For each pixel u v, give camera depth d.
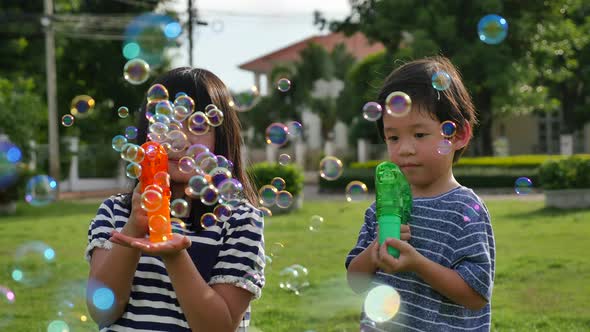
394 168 1.73
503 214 8.22
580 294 4.02
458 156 1.95
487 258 1.73
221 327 1.50
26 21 16.33
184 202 1.59
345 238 6.43
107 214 1.69
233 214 1.66
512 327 3.37
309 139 23.89
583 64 20.16
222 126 1.74
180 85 1.71
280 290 4.21
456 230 1.78
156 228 1.38
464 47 14.83
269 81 24.88
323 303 3.89
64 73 19.59
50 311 3.84
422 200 1.84
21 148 11.77
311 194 14.49
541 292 4.08
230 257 1.62
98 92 19.78
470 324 1.77
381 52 18.17
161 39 15.62
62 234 7.29
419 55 14.40
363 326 1.86
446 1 15.12
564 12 17.73
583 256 5.14
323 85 23.39
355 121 20.77
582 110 21.11
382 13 15.98
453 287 1.67
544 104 17.38
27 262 5.36
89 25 15.34
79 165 18.00
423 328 1.76
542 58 16.36
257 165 9.55
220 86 1.76
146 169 1.44
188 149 1.62
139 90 19.22
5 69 17.23
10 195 10.06
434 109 1.77
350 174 15.33
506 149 21.88
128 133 2.04
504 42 15.23
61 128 19.41
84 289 4.40
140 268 1.59
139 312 1.57
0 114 11.55
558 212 8.15
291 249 5.78
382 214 1.70
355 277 1.84
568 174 8.42
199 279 1.47
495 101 15.94
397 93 1.74
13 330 3.43
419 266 1.65
